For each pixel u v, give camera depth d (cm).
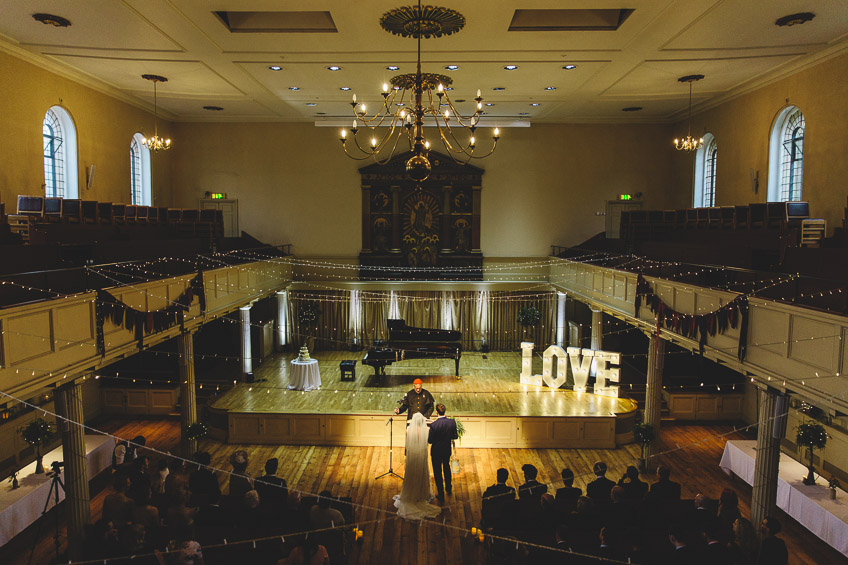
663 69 1413
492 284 2136
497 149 2167
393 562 907
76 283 846
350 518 947
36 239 963
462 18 910
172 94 1725
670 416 1609
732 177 1681
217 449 1425
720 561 697
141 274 1062
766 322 834
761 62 1345
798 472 1057
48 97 1362
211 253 1417
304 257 2191
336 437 1452
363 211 2178
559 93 1692
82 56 1305
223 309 1412
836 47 1197
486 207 2186
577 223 2180
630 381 1781
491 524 898
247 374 1756
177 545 740
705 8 1002
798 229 1073
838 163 1214
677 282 1112
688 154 1995
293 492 880
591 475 1273
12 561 909
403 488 1084
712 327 977
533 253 2194
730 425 1602
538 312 2141
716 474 1271
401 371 1908
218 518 843
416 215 2191
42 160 1341
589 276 1656
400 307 2208
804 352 745
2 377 659
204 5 998
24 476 1024
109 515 877
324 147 2161
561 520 827
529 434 1450
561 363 1681
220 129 2144
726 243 1183
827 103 1252
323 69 1419
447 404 1533
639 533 767
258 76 1495
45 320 746
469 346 2225
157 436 1490
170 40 1188
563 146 2166
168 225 1526
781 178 1473
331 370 1905
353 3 982
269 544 767
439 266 2206
